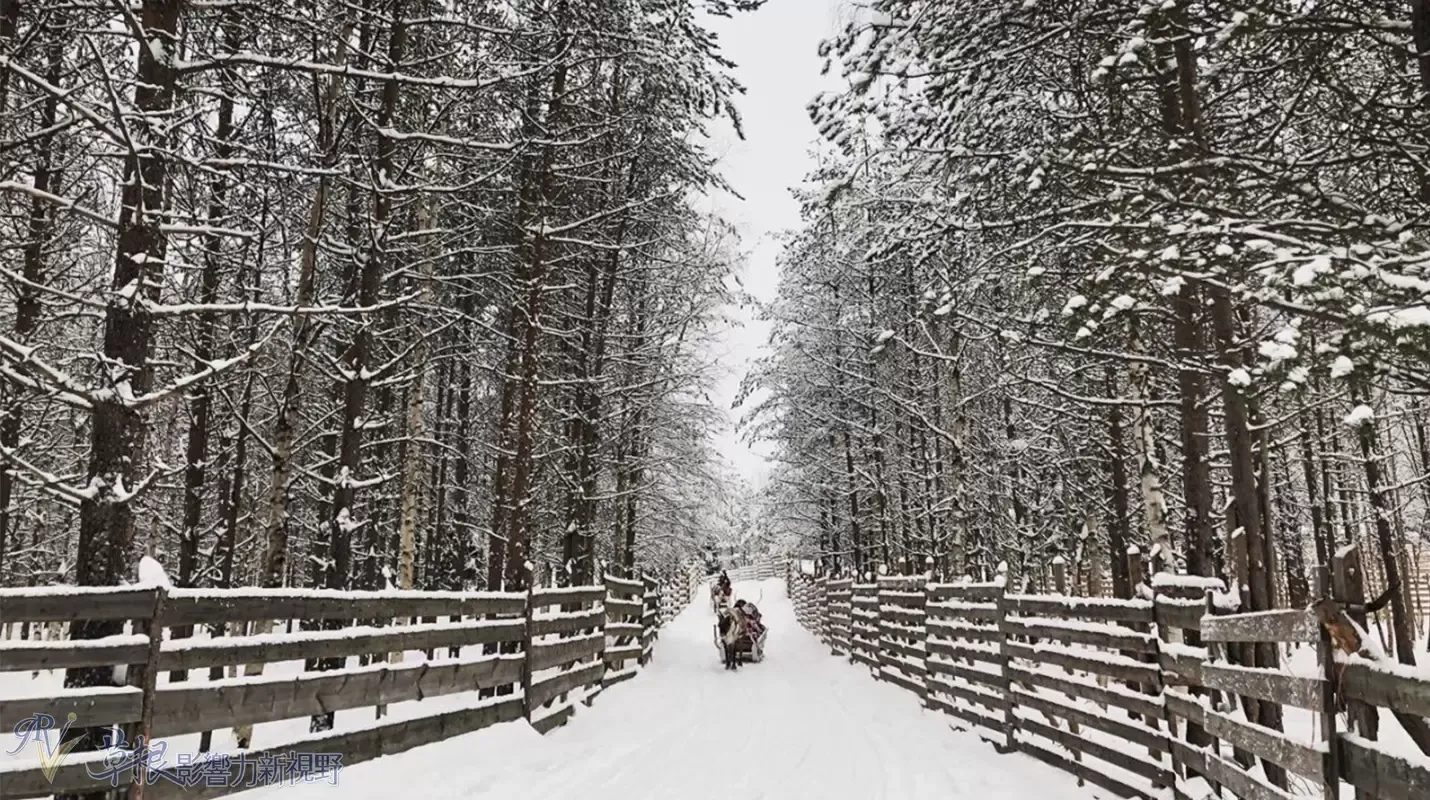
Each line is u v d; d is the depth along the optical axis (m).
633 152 12.71
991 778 6.61
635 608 14.61
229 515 13.02
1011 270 8.09
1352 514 24.02
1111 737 6.37
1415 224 4.59
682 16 10.69
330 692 5.52
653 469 20.80
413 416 14.19
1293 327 3.98
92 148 8.56
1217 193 5.44
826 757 7.60
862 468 23.03
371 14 6.98
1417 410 12.21
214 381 9.98
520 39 9.04
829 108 7.52
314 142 8.97
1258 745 4.07
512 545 11.76
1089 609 6.49
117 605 4.23
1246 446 6.79
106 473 5.05
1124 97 6.64
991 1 6.75
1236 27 4.70
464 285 13.03
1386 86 5.87
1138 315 5.31
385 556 18.30
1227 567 11.41
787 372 22.95
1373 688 3.03
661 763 7.12
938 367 19.00
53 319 8.66
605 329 16.53
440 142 7.61
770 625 32.78
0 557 10.85
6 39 6.08
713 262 16.48
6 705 3.84
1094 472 17.19
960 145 7.19
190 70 5.91
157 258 5.47
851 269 18.45
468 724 7.03
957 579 15.45
